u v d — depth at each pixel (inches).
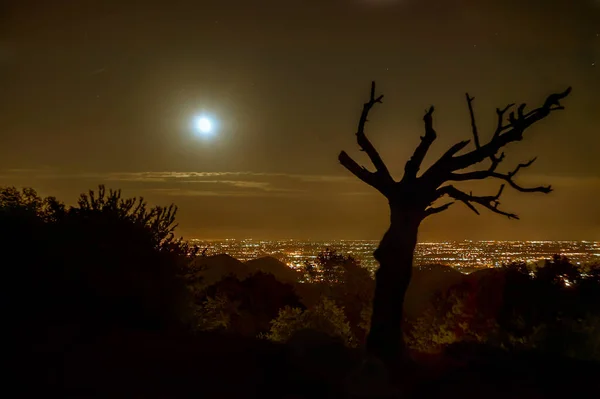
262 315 1090.1
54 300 514.0
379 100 448.8
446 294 1013.2
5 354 379.9
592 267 818.2
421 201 431.5
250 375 370.9
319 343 397.4
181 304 580.4
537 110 439.5
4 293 488.4
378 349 413.4
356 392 345.4
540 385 388.5
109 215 592.4
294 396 340.5
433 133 434.6
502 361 451.2
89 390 331.9
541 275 816.3
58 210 601.0
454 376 400.5
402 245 425.1
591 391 377.1
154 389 339.3
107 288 529.7
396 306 422.0
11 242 520.4
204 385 350.0
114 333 451.5
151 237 600.7
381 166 440.8
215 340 459.2
